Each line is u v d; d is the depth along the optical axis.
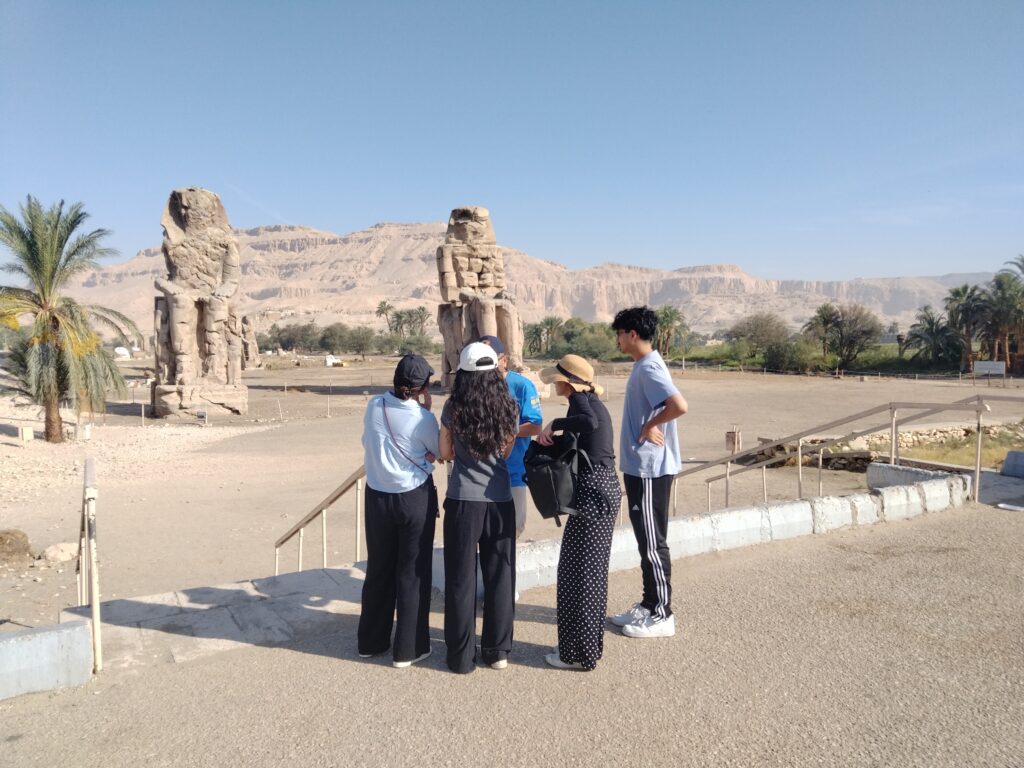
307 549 11.01
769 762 3.18
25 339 23.70
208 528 12.44
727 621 4.80
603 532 4.09
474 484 4.04
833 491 13.31
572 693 3.84
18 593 8.95
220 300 32.94
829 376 68.19
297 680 4.00
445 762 3.21
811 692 3.81
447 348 41.91
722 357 91.56
